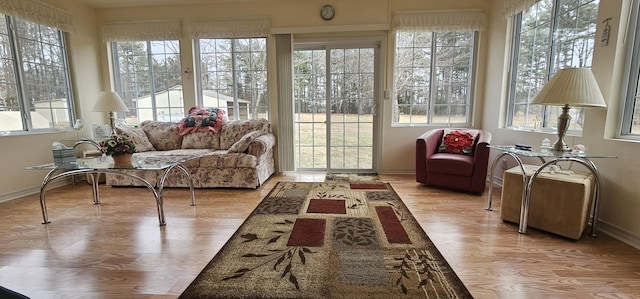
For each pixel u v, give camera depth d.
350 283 1.59
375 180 3.88
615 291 1.52
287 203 2.95
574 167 2.49
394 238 2.14
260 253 1.93
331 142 4.37
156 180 3.56
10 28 3.25
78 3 3.98
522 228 2.21
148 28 4.14
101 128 3.97
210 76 4.34
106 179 3.69
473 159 3.21
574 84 2.05
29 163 3.39
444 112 4.14
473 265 1.77
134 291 1.55
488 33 3.81
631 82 2.11
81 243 2.11
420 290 1.53
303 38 4.07
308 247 2.00
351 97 4.24
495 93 3.66
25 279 1.67
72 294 1.53
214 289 1.55
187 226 2.39
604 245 2.02
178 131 4.05
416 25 3.82
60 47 3.85
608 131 2.21
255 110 4.37
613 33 2.13
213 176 3.50
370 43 4.09
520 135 3.15
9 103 3.26
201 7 4.12
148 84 4.41
